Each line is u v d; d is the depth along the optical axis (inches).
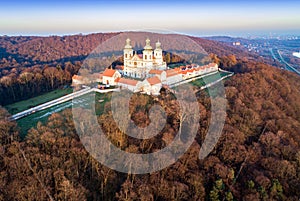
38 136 2359.7
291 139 3083.2
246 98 3730.3
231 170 2289.6
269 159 2554.1
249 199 2033.7
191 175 2161.7
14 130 2578.7
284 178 2423.7
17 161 2018.9
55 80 4621.1
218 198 2098.9
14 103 3917.3
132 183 1940.2
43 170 1971.0
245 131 3041.3
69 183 1843.0
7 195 1827.0
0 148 2181.3
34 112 3373.5
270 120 3307.1
